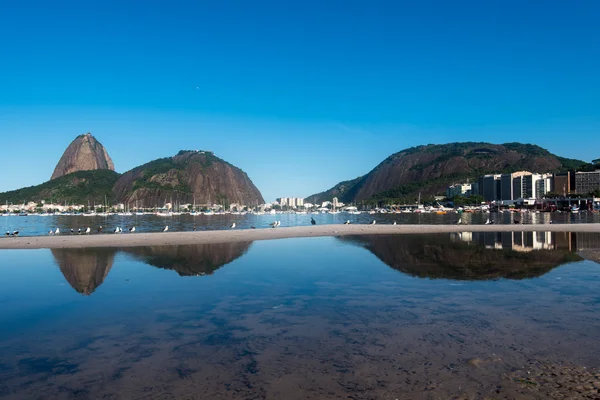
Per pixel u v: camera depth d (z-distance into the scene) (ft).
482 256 106.83
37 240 156.35
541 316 50.83
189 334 45.98
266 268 90.43
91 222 414.21
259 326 48.70
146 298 62.80
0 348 42.04
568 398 29.66
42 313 54.85
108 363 37.93
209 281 75.82
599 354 38.14
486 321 49.14
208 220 472.85
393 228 228.22
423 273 82.48
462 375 34.12
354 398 30.58
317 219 489.67
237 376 34.88
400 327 47.55
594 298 59.82
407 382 33.06
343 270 87.04
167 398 31.14
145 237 169.37
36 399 31.37
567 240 151.43
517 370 34.88
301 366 36.78
